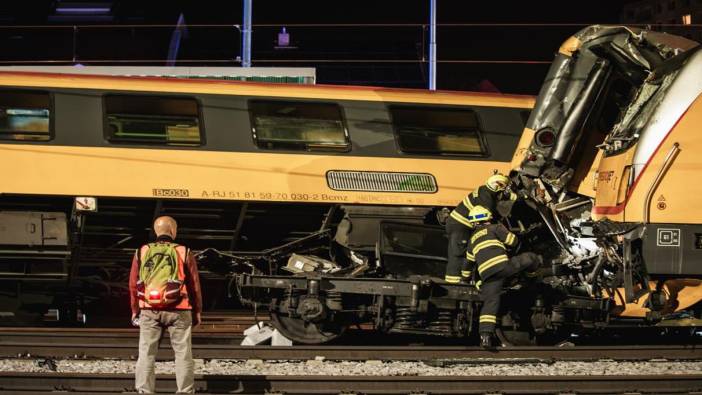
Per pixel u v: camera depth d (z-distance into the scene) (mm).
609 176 23141
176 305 15898
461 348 21312
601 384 17969
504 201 23359
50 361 19234
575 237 23891
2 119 23922
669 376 18141
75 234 24922
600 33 24141
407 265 24219
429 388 17562
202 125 24859
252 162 24844
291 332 23297
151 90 24859
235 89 25406
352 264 25453
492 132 26672
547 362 20578
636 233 22203
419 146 26062
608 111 24984
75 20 77688
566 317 23734
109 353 20422
